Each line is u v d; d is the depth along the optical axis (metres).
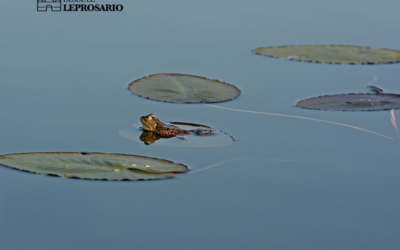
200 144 36.06
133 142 35.88
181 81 47.78
